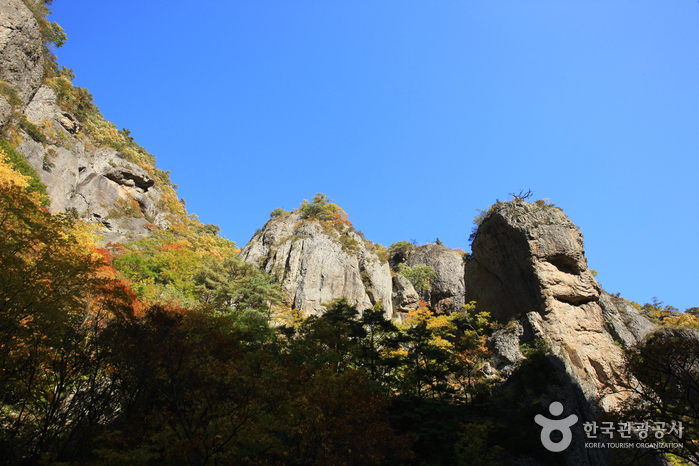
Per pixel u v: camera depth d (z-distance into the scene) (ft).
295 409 47.32
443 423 81.20
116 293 57.77
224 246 279.90
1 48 165.48
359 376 57.52
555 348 104.17
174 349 50.44
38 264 50.14
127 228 209.56
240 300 157.07
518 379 99.55
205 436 43.75
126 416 54.85
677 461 83.30
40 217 55.72
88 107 264.31
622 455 72.59
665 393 67.62
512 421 90.63
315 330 95.76
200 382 49.67
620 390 102.12
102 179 219.00
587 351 108.37
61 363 49.34
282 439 48.11
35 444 45.75
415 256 253.65
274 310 166.91
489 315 126.72
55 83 222.89
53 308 48.08
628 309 175.52
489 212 138.72
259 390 48.34
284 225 234.38
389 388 94.89
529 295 119.14
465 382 108.47
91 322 59.93
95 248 129.59
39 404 50.21
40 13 208.64
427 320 155.02
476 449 70.23
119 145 263.70
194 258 184.03
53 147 184.24
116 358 51.39
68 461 45.44
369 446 46.21
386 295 212.64
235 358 59.06
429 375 94.38
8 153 139.13
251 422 45.62
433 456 74.74
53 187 167.63
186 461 45.47
